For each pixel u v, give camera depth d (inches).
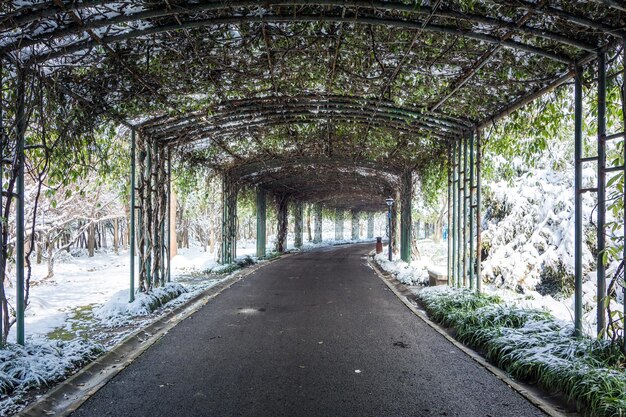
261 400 136.1
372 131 374.9
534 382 150.6
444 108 282.8
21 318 171.5
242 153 469.4
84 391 145.5
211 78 230.7
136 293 295.1
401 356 183.6
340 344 202.2
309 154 493.7
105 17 154.8
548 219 427.8
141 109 262.4
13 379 141.0
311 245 1217.4
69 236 832.9
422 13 154.3
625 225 154.8
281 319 258.2
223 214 561.9
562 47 179.0
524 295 353.4
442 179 403.5
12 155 172.2
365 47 199.6
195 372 162.7
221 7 150.6
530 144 257.8
